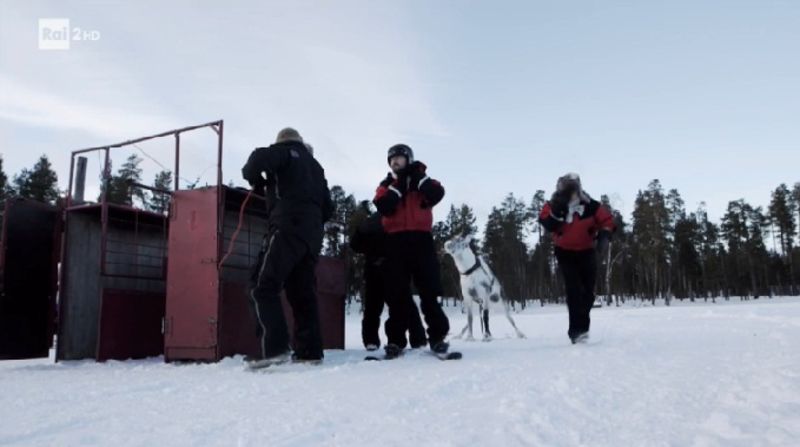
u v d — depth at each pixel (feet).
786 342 19.66
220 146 21.43
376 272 25.80
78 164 24.86
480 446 7.39
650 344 20.52
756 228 234.79
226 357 20.49
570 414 9.14
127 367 19.51
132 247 26.50
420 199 18.93
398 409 9.84
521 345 23.72
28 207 23.66
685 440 7.47
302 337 17.69
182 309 21.11
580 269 22.43
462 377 13.38
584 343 21.95
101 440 7.94
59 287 23.79
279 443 7.58
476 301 33.40
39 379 15.42
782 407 9.02
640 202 212.64
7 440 8.09
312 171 18.21
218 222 20.83
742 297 239.09
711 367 13.79
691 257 222.07
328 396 11.27
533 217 236.02
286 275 17.30
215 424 8.79
